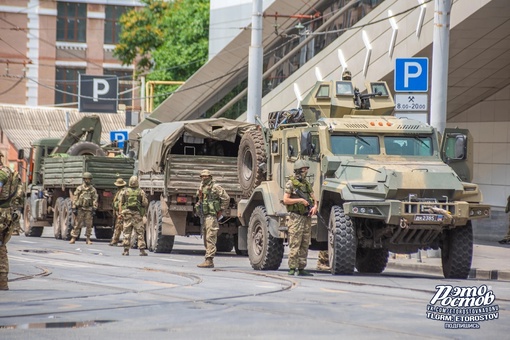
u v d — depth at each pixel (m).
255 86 96.19
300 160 57.00
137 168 92.38
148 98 182.38
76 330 33.22
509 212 96.94
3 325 34.41
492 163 118.62
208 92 152.75
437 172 56.28
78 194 94.62
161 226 82.06
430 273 67.69
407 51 101.38
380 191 55.25
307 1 121.38
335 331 33.09
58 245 90.94
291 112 66.81
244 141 70.19
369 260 65.06
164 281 51.22
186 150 85.75
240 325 34.38
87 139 115.75
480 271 64.50
